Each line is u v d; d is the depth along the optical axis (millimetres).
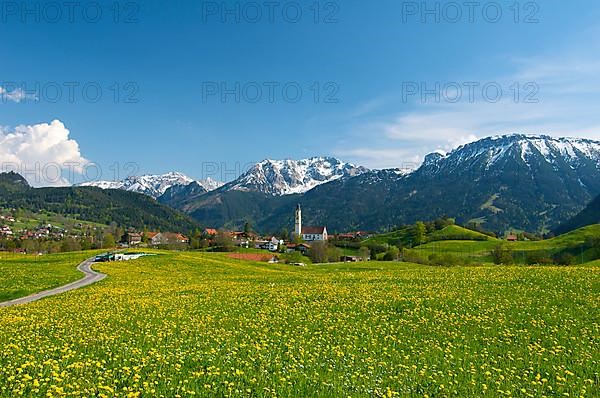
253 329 23719
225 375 14609
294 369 15375
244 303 34438
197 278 66625
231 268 93438
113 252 127812
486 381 15227
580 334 22953
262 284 50656
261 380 14141
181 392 12727
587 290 37094
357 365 16562
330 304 32562
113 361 16328
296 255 155375
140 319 27266
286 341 20766
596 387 14805
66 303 37312
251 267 99438
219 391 13070
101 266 90562
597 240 149500
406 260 139750
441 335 22984
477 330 23953
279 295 38469
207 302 35375
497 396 13617
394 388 14039
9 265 86438
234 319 26969
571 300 32719
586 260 144375
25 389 12312
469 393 13859
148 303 35281
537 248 173750
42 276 69625
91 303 36438
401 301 33375
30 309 33781
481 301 33031
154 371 14695
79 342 19797
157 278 69125
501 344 21078
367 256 170625
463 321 26234
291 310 30438
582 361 17922
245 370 15359
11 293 53531
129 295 42562
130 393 11828
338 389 13352
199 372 14508
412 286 43344
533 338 22359
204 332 22797
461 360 18109
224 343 19984
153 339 20594
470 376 15617
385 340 21438
